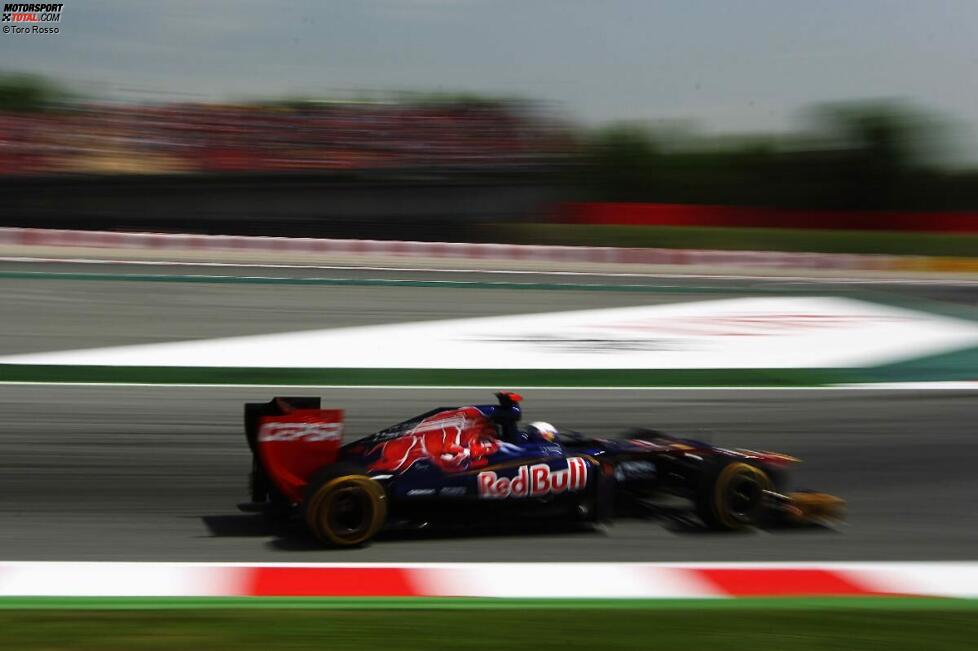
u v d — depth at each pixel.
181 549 13.02
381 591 11.34
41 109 81.69
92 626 9.88
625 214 92.31
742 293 44.94
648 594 11.49
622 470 14.82
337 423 13.29
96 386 23.08
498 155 85.50
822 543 13.96
